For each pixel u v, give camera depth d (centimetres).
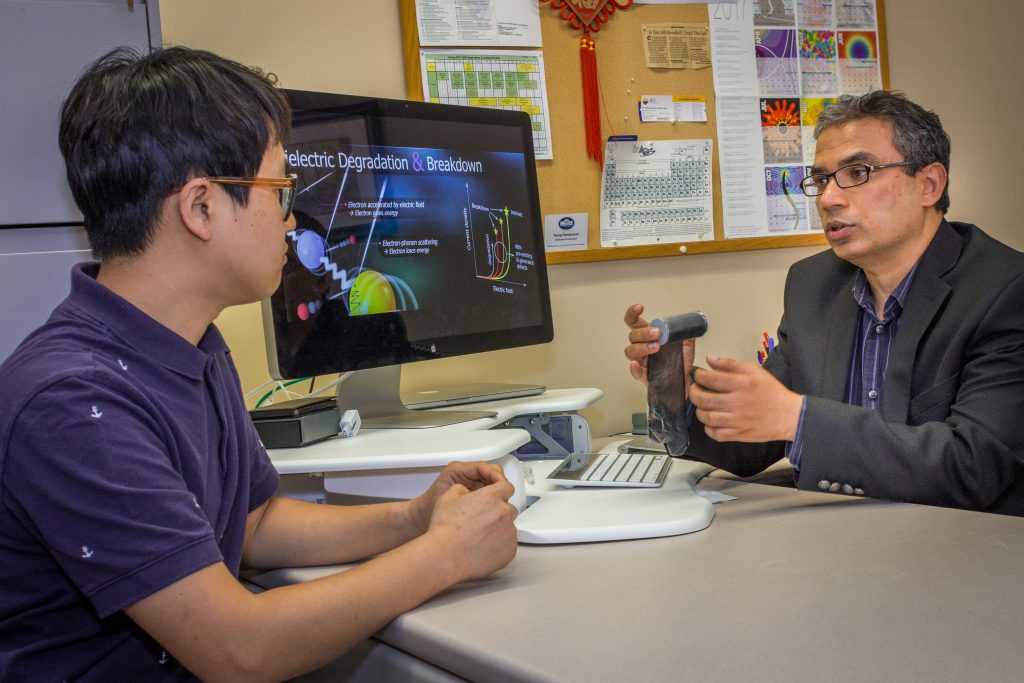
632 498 114
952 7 227
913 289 138
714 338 199
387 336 131
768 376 117
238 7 149
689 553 92
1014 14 236
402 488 112
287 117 88
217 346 90
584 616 74
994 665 59
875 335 149
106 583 69
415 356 134
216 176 79
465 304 143
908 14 221
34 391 71
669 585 81
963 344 129
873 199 141
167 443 77
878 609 71
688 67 192
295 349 120
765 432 116
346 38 159
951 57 227
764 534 98
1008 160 237
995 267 132
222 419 88
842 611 71
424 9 165
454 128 144
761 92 201
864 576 80
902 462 113
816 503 112
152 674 81
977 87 232
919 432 116
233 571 90
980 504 116
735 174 198
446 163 142
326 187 125
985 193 234
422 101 154
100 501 69
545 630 72
